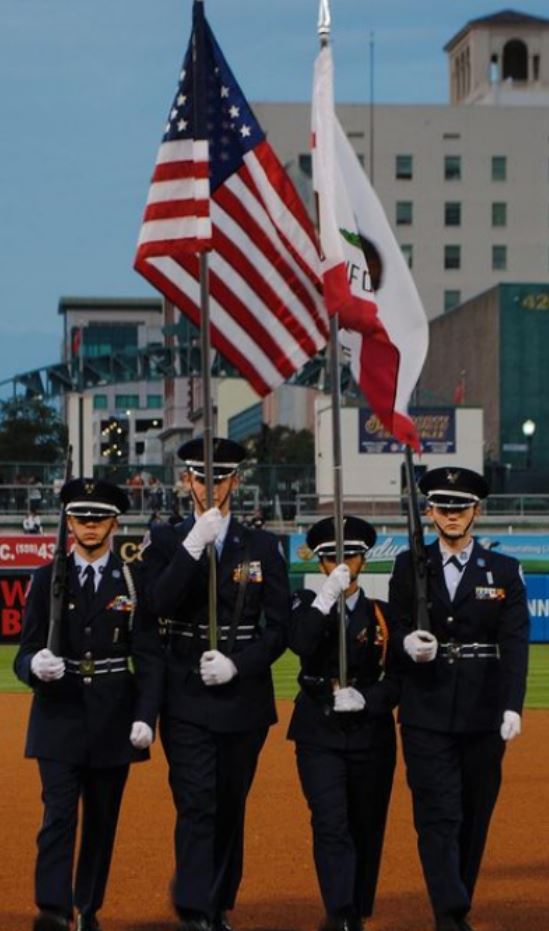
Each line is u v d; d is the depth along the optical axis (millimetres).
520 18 170750
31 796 17031
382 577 42656
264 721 11156
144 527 60219
